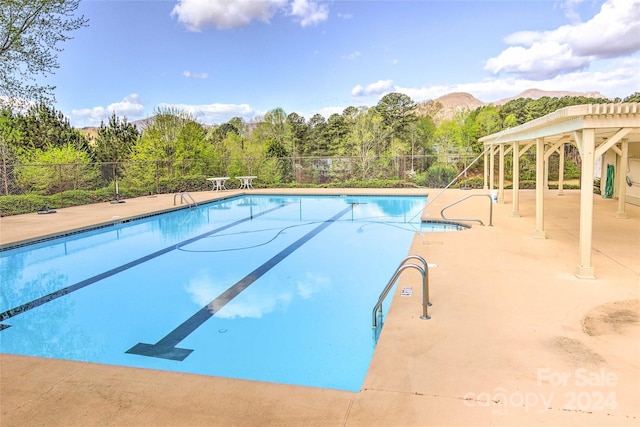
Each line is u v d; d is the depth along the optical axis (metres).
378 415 2.46
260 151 24.34
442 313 4.05
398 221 11.52
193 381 2.96
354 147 28.95
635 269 5.42
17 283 6.47
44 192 14.19
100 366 3.24
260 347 4.21
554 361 3.06
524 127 7.51
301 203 15.68
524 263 5.84
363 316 4.95
